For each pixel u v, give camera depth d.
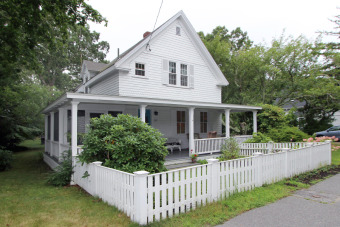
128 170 5.02
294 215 4.14
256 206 4.57
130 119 6.27
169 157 10.74
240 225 3.74
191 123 11.01
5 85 14.77
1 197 5.86
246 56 20.03
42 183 7.53
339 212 4.29
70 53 37.72
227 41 28.88
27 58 10.18
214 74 14.91
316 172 7.77
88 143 5.83
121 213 4.35
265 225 3.74
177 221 3.86
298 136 12.09
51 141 12.15
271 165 6.35
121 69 10.72
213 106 11.80
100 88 13.02
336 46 19.64
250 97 21.14
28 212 4.64
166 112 13.48
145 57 11.70
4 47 9.59
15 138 18.31
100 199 5.32
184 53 13.30
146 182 3.87
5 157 10.51
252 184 5.76
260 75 19.62
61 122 9.68
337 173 7.79
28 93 19.06
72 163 7.29
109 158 5.89
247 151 11.61
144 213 3.79
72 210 4.67
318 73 18.38
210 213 4.20
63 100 7.99
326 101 18.45
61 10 8.30
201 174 4.99
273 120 14.20
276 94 20.09
